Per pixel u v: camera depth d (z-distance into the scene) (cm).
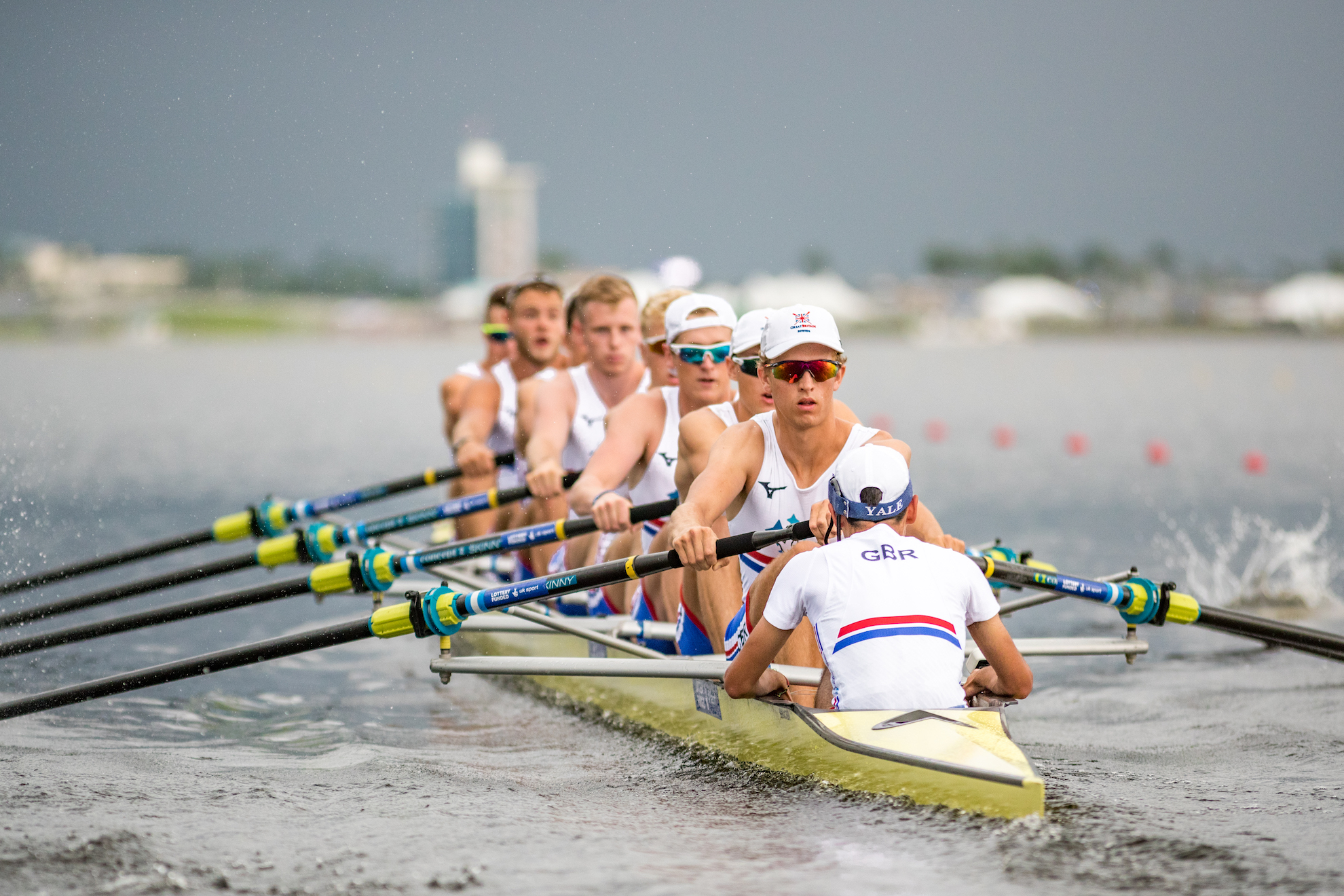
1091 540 4944
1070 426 11038
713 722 2350
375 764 2302
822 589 2014
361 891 1611
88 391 16312
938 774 1839
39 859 1725
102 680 2398
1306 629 2550
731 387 3180
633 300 3556
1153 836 1778
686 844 1784
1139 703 2750
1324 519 5422
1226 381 18525
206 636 3609
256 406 14162
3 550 4984
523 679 3128
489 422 4284
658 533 2661
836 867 1667
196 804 2011
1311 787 2072
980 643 2053
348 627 2402
